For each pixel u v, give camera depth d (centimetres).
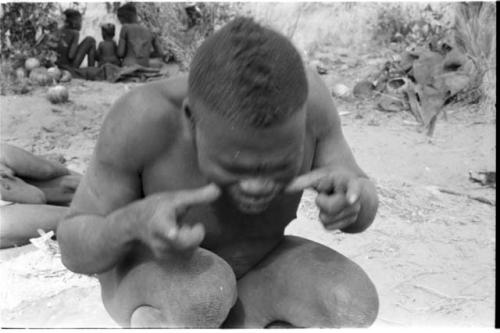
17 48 1016
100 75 1052
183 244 190
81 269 231
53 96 848
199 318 213
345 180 208
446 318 324
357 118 785
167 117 212
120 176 220
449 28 978
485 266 394
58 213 441
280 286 239
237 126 175
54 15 1148
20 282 366
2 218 425
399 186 548
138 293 224
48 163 495
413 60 875
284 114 175
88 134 741
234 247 241
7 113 800
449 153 652
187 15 1172
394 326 311
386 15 1067
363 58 1004
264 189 185
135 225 202
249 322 247
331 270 232
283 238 259
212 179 191
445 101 805
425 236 445
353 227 242
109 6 1248
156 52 1163
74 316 324
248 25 182
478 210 498
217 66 179
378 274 381
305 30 1077
